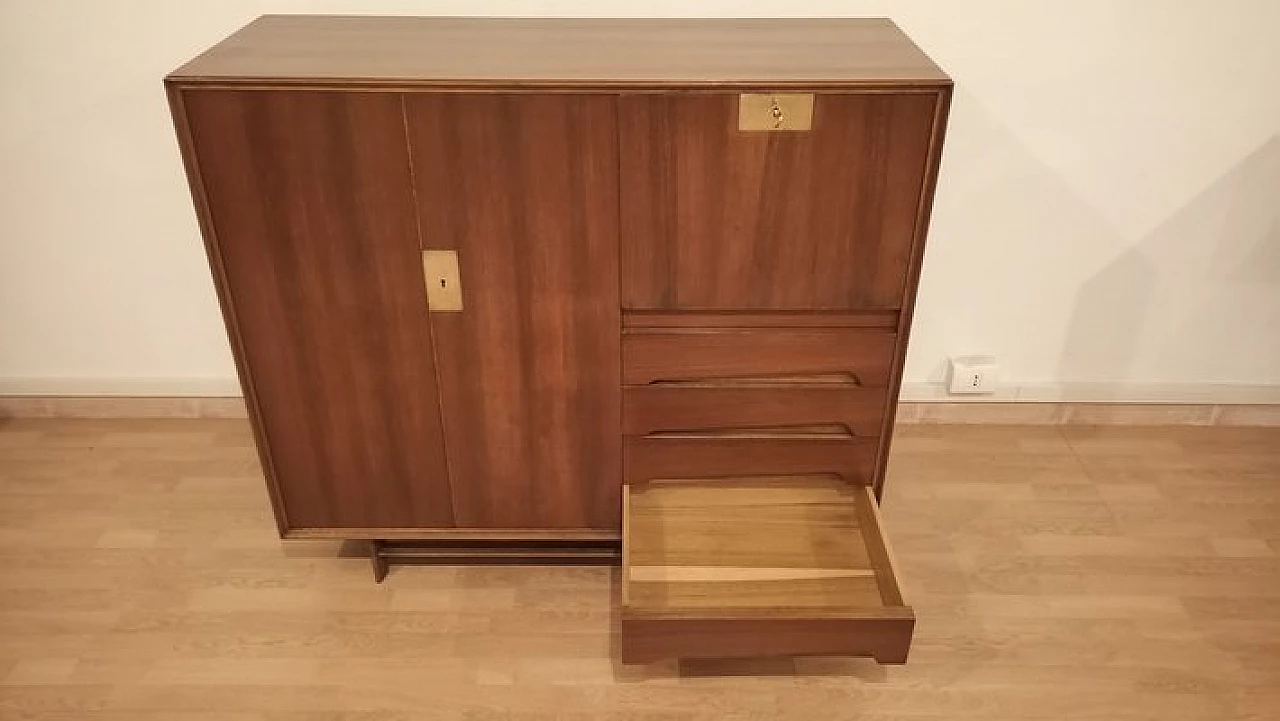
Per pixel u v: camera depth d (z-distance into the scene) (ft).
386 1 6.21
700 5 6.24
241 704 5.40
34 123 6.61
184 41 6.38
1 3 6.18
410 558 6.33
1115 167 6.79
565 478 5.77
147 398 7.79
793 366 5.34
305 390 5.45
